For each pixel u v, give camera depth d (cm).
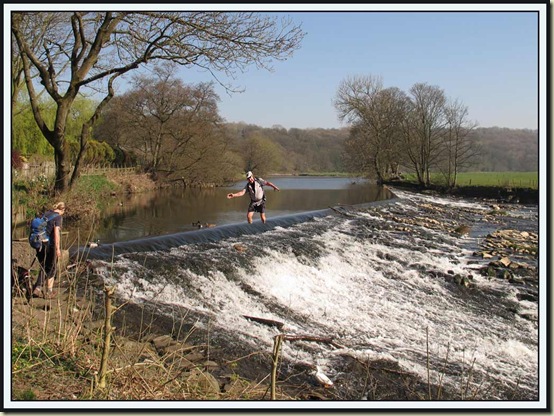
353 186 5172
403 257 1867
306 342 1047
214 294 1236
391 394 883
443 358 1073
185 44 1708
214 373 827
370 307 1372
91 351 739
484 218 3136
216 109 4925
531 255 2016
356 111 5691
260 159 6650
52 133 1842
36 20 1848
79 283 1082
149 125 4738
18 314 802
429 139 4975
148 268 1246
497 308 1430
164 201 3081
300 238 1841
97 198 2706
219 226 1798
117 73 1861
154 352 828
